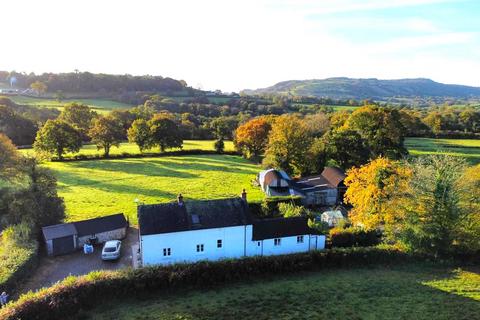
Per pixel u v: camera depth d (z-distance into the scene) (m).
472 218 43.38
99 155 118.81
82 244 49.84
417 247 43.16
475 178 46.06
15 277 37.53
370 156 86.69
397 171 47.75
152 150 132.38
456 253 43.38
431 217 42.62
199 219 43.56
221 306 32.88
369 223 47.38
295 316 31.09
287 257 39.94
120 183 88.06
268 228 45.75
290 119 95.06
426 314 31.30
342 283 37.44
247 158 121.69
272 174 78.62
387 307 32.53
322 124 121.12
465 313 31.42
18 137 129.88
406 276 39.28
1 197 55.34
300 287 36.53
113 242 47.53
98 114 171.25
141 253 41.88
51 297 30.98
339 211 59.69
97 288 33.31
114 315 31.53
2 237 49.22
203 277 36.66
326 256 41.09
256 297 34.50
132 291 34.44
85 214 63.50
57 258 46.47
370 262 42.38
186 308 32.56
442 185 42.75
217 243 43.78
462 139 146.25
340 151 88.12
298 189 73.69
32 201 51.56
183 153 128.00
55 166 105.62
